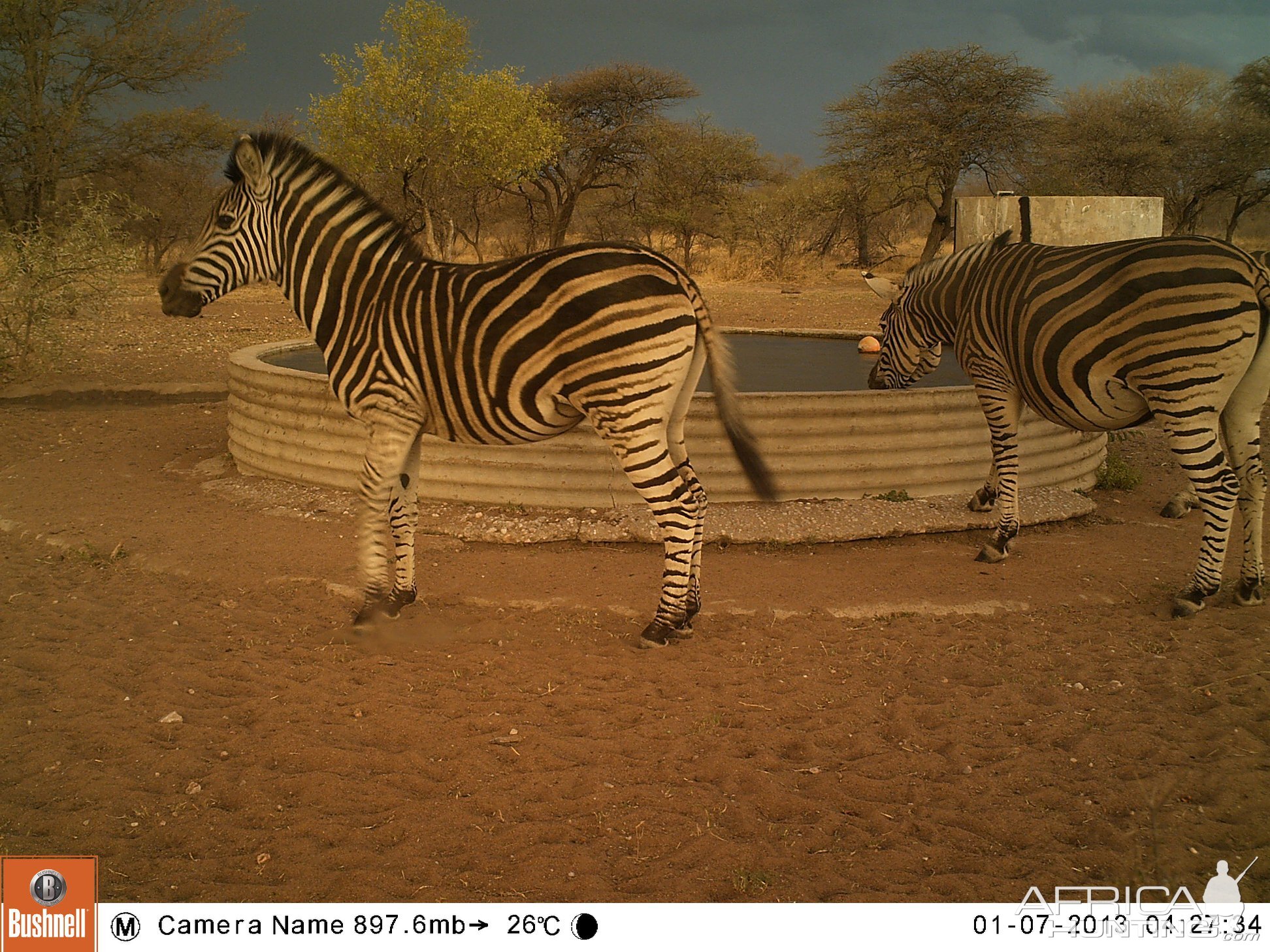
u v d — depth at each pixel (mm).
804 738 3453
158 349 13250
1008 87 28359
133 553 5301
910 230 42469
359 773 3203
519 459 5918
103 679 3812
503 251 32156
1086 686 3916
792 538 5652
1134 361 4426
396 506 4465
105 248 10727
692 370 4172
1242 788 3104
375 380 4195
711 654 4215
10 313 10461
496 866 2715
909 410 6125
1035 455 6594
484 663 4070
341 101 21422
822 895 2588
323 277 4289
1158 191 29250
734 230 31000
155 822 2893
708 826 2910
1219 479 4457
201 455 7605
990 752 3375
